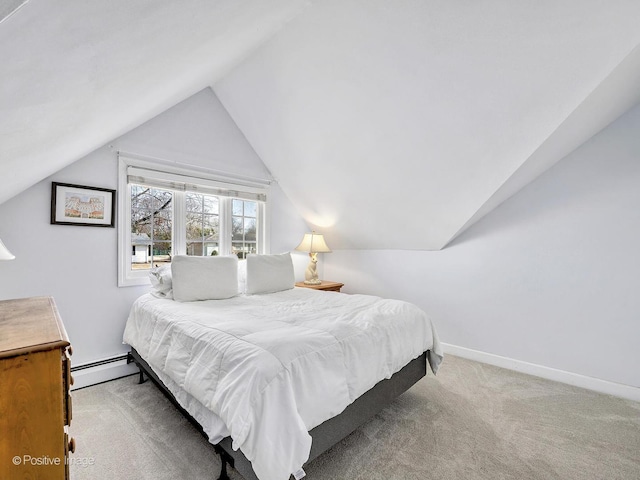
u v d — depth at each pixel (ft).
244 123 10.43
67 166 7.23
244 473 3.94
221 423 4.21
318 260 14.14
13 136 3.10
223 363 4.33
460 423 6.14
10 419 2.46
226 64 7.75
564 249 8.14
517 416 6.41
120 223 8.07
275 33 7.30
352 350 5.02
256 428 3.62
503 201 9.07
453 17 5.43
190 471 4.77
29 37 1.65
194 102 9.55
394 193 9.47
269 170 11.75
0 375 2.41
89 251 7.61
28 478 2.52
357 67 7.00
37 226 6.89
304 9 6.50
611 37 4.72
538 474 4.79
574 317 8.00
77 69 2.56
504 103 6.12
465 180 7.91
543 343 8.48
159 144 8.77
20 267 6.70
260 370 3.87
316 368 4.37
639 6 4.32
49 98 2.76
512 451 5.31
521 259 8.84
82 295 7.52
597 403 6.99
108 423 5.99
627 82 5.76
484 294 9.54
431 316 10.79
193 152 9.52
